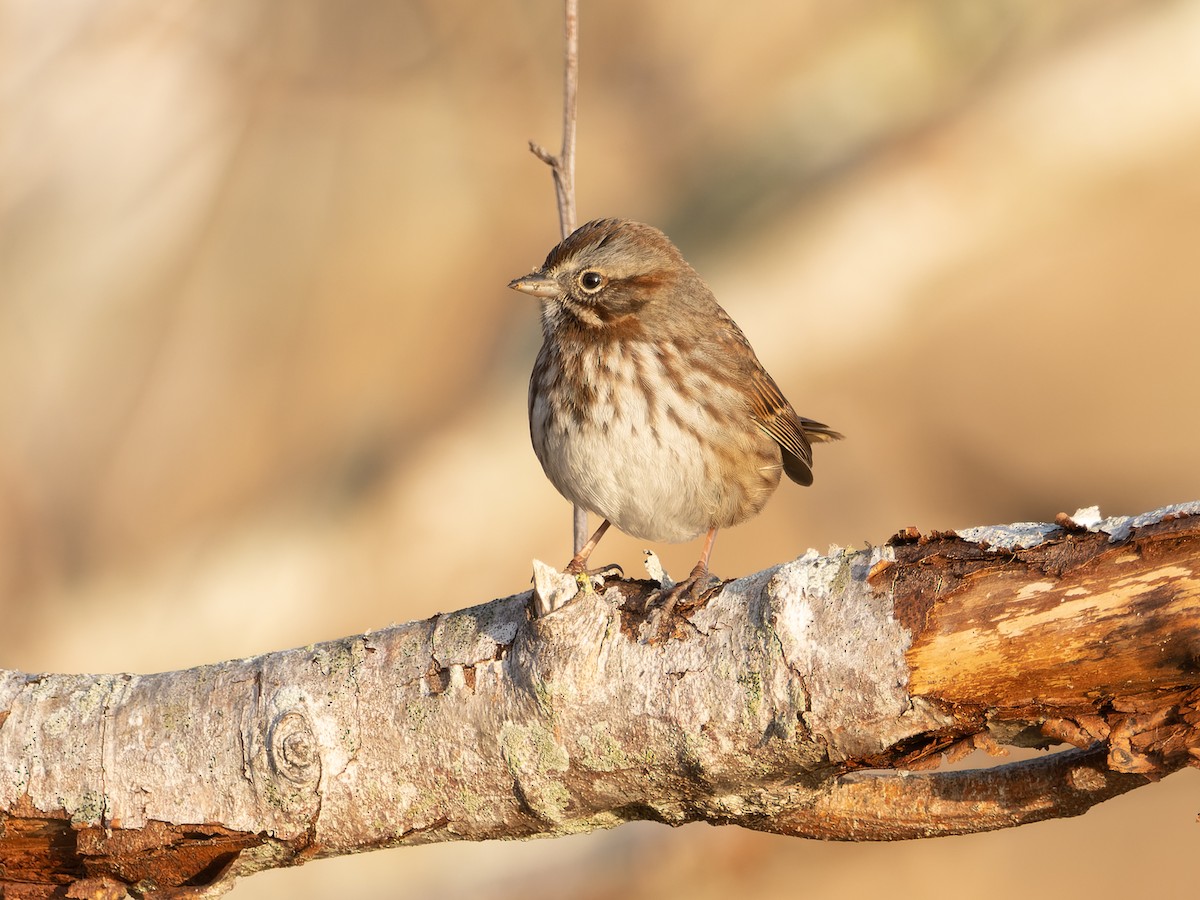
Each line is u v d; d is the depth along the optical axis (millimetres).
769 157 15781
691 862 13477
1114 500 15508
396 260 16938
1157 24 15023
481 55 17641
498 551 14594
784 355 14836
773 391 9398
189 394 16750
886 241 14773
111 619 15633
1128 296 15289
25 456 16375
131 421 16656
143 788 6500
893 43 16078
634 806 6379
